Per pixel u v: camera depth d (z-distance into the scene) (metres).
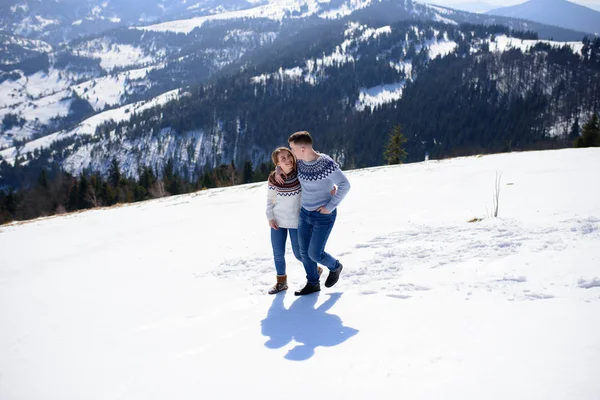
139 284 5.86
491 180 11.43
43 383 2.98
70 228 12.91
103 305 4.94
